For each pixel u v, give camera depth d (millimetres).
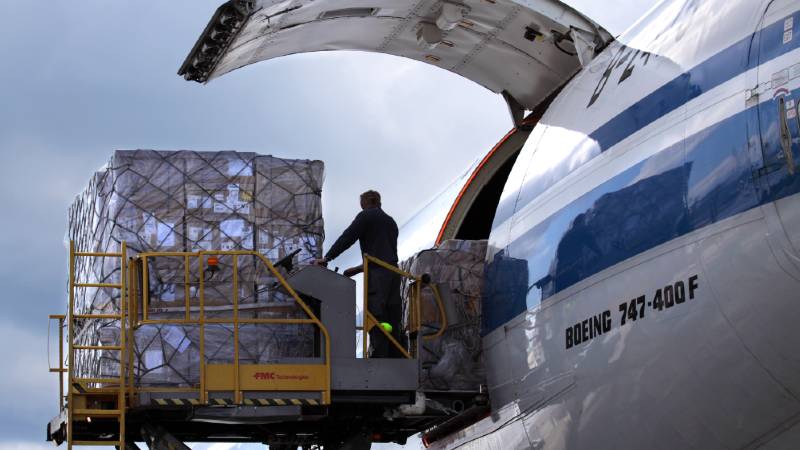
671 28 9547
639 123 9234
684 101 8680
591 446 9617
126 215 11016
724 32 8516
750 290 7656
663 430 8727
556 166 10500
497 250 11320
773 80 7707
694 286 8102
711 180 8039
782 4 7996
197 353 10688
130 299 10523
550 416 10055
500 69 13438
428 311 11719
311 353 10914
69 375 10422
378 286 11164
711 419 8281
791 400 7730
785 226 7422
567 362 9672
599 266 9258
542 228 10406
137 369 10547
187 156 11188
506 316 10883
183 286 10867
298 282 10734
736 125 7922
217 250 11016
